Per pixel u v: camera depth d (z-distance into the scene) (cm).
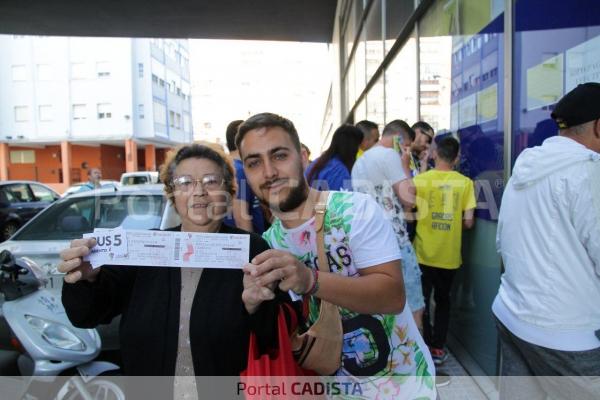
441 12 389
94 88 3388
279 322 143
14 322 238
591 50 190
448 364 349
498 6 276
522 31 248
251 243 154
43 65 3347
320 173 293
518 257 173
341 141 296
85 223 396
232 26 1377
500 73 274
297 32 1492
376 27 729
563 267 158
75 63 3369
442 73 388
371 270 146
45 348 232
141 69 3512
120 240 138
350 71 1116
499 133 276
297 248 157
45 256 346
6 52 3328
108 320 157
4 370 235
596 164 153
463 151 340
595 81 188
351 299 135
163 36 1463
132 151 3447
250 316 142
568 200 155
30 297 261
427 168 401
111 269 151
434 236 330
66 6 1150
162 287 149
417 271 290
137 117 3525
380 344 157
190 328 142
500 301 188
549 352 163
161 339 145
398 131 338
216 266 138
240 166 270
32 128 3394
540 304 163
